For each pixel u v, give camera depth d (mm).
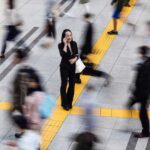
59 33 17516
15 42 16453
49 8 17672
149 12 19984
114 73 14422
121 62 15188
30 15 19359
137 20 18969
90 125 11469
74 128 11391
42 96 9797
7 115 11656
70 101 12188
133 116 11969
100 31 17766
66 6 20234
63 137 11055
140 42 16766
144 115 10867
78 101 12641
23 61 15078
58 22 18531
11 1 18109
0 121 11570
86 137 7594
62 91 12055
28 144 8391
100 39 17016
